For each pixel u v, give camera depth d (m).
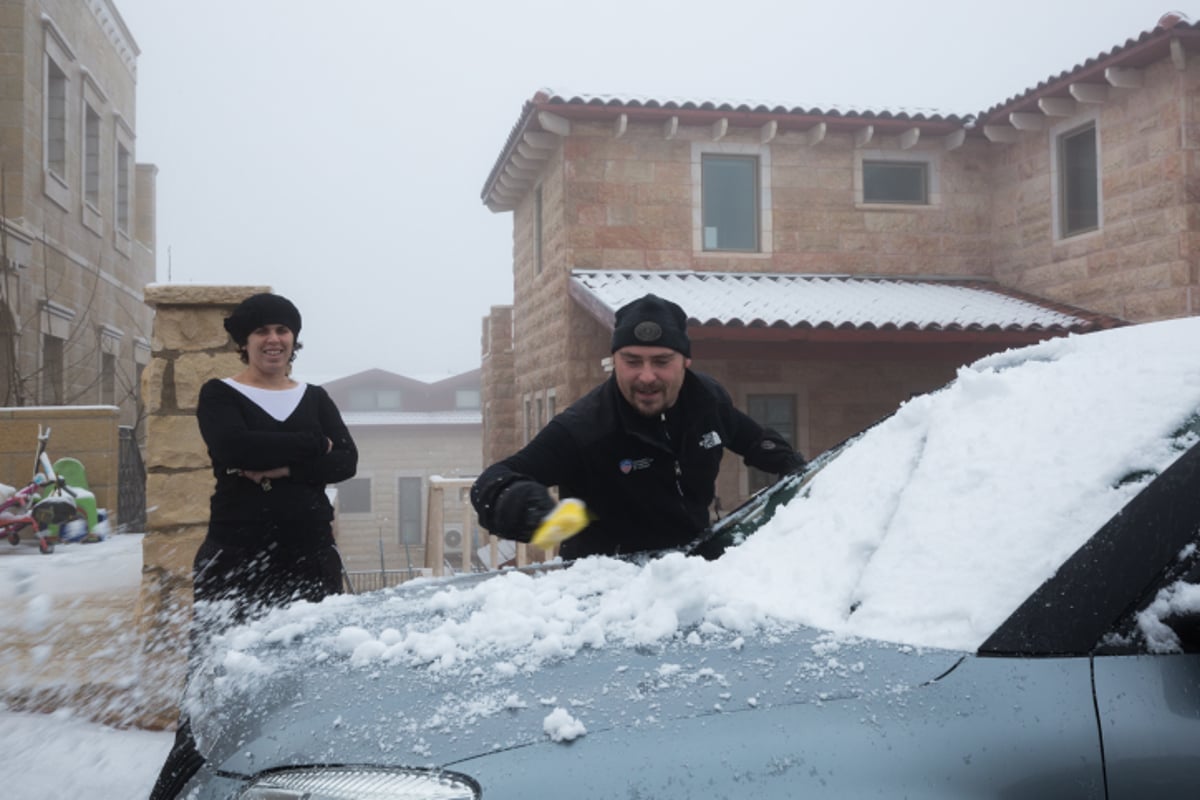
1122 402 2.00
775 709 1.56
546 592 2.20
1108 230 13.27
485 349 23.67
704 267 14.73
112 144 19.05
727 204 15.05
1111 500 1.79
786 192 15.06
